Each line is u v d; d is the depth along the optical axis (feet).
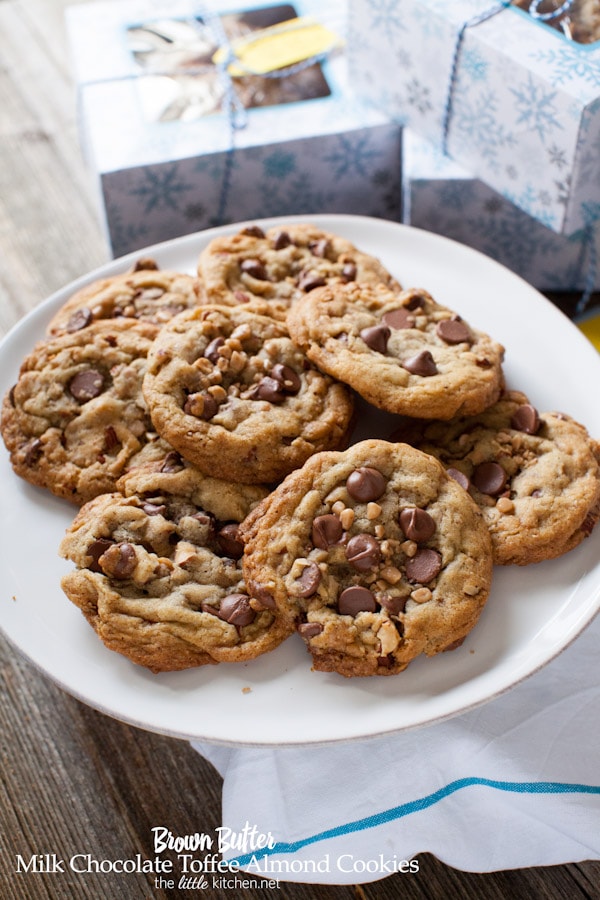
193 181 2.49
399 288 2.31
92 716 2.14
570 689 2.09
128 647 1.99
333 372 2.12
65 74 2.95
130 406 2.17
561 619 2.03
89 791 2.09
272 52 2.59
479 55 2.28
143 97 2.53
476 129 2.37
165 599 2.01
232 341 2.15
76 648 2.03
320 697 1.98
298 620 1.99
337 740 1.93
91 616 2.02
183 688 1.99
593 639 2.12
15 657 2.19
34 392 2.18
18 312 2.59
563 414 2.19
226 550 2.06
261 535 2.02
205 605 2.01
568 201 2.30
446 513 2.03
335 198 2.60
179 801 2.08
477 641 2.02
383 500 2.04
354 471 2.04
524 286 2.33
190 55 2.59
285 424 2.11
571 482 2.10
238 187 2.52
